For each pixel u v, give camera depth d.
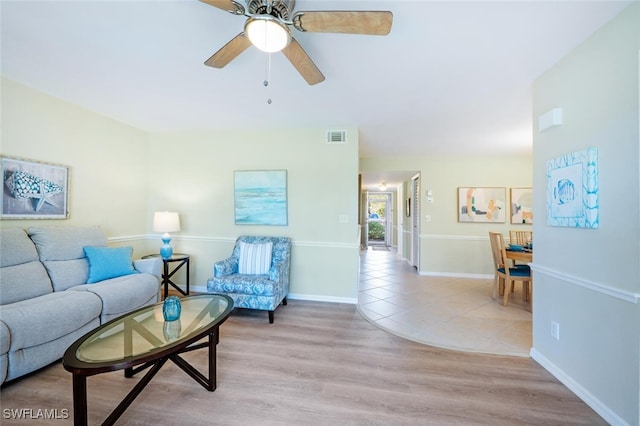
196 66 2.14
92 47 1.91
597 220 1.63
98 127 3.25
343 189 3.62
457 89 2.46
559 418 1.60
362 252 8.74
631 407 1.44
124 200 3.64
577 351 1.80
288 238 3.66
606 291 1.57
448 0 1.43
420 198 5.36
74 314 2.12
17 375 1.82
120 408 1.51
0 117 2.37
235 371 2.05
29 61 2.10
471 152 4.93
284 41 1.42
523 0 1.42
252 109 3.01
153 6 1.50
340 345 2.48
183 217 3.98
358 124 3.46
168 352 1.49
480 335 2.69
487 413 1.64
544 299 2.13
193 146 3.95
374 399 1.76
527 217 5.06
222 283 3.01
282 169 3.74
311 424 1.55
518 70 2.12
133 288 2.71
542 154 2.13
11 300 2.10
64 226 2.80
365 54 1.93
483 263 5.18
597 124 1.64
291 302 3.63
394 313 3.26
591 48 1.69
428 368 2.12
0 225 2.37
